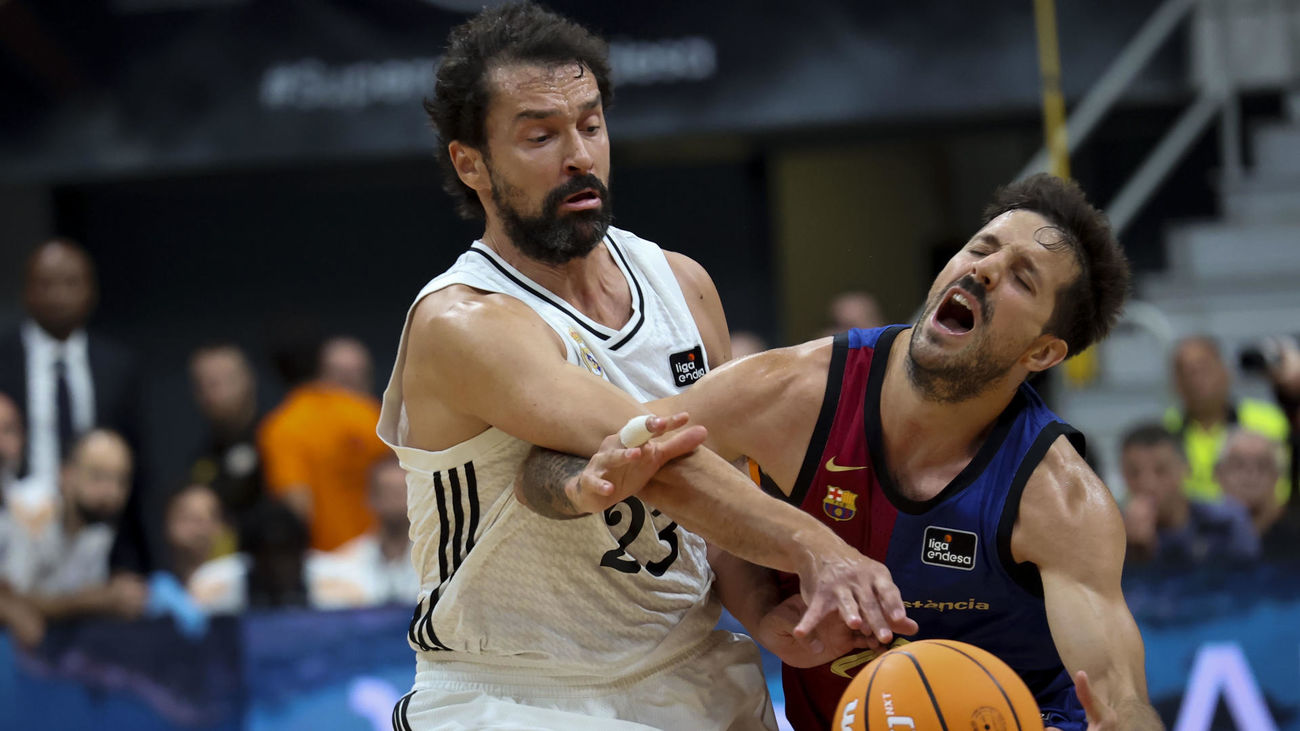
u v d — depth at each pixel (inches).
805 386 187.2
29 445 408.8
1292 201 517.3
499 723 189.0
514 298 189.6
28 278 415.2
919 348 179.2
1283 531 349.1
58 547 372.5
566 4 491.8
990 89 491.8
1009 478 179.3
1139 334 484.7
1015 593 181.0
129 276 599.2
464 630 193.5
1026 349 178.2
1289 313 486.6
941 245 653.9
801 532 166.1
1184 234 517.3
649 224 593.3
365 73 498.0
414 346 188.1
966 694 158.9
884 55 492.1
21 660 336.2
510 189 189.5
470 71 190.1
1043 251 177.3
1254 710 323.6
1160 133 582.2
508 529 187.8
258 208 600.7
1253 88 528.4
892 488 182.2
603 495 162.1
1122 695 165.5
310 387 432.5
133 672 335.0
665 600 197.9
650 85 494.3
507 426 178.5
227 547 394.3
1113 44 494.6
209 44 502.0
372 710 331.0
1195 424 398.0
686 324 202.2
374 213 600.4
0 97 504.7
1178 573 327.6
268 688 332.5
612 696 194.2
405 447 191.8
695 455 171.0
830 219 642.8
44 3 500.1
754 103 493.4
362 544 387.2
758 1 492.4
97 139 505.0
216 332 600.7
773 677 322.0
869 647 172.7
